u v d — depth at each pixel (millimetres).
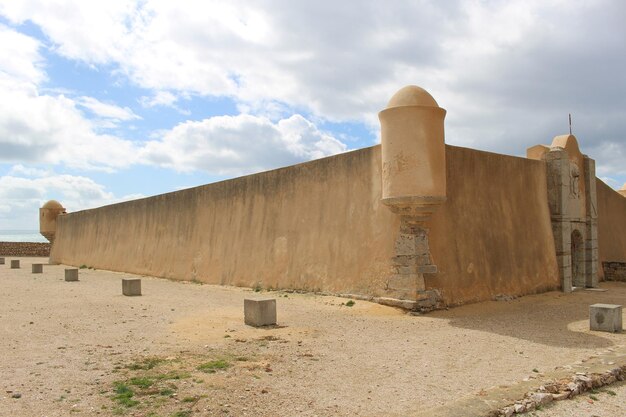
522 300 14203
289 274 16156
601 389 6281
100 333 9359
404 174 11711
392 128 11914
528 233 15836
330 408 5449
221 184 20453
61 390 5871
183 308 12648
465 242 13516
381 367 7203
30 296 15086
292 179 16781
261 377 6520
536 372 7020
